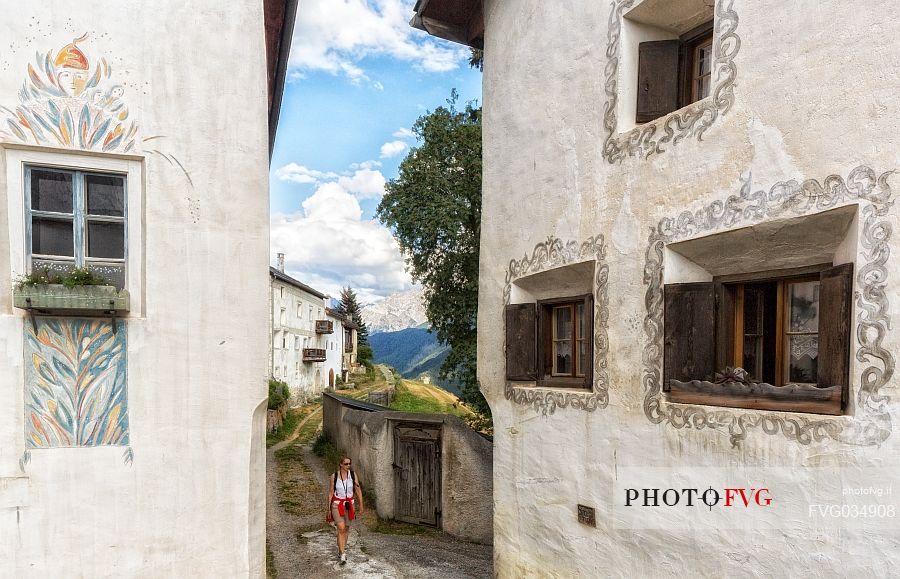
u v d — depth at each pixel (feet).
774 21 11.90
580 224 17.43
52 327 13.12
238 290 14.82
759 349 13.34
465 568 26.03
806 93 11.21
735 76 12.70
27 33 13.21
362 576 24.68
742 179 12.44
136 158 14.02
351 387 151.43
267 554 27.09
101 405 13.51
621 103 15.99
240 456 14.65
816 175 10.98
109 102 13.78
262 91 15.24
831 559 10.30
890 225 9.77
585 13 17.61
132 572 13.64
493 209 22.59
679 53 15.93
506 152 21.77
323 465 48.85
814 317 12.20
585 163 17.33
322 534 30.48
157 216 14.10
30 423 13.00
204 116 14.58
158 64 14.20
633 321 15.16
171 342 14.11
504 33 22.34
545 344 20.08
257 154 15.11
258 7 15.20
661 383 14.21
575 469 17.07
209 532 14.30
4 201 13.08
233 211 14.80
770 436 11.45
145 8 14.14
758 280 12.91
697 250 13.76
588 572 16.31
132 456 13.70
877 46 10.07
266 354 15.10
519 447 20.07
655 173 14.71
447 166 41.37
